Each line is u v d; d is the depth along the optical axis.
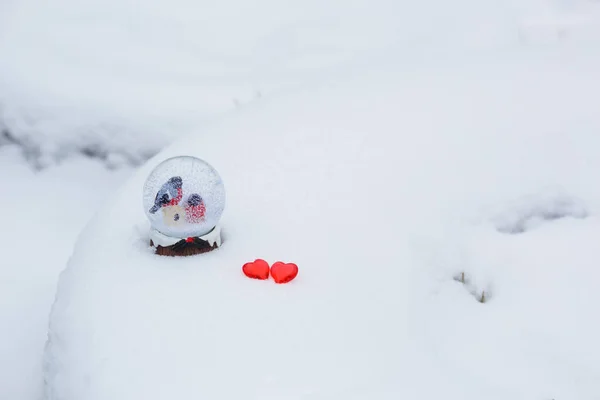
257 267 3.05
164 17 8.24
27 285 4.55
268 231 3.50
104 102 6.53
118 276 3.17
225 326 2.74
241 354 2.58
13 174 5.73
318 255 3.28
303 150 4.31
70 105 6.45
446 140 4.30
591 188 3.89
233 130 4.84
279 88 6.83
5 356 3.97
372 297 2.99
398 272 3.21
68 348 2.88
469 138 4.30
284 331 2.71
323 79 5.82
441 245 3.48
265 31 8.05
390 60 6.19
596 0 7.61
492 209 3.76
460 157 4.13
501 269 3.38
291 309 2.84
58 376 2.82
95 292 3.10
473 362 2.79
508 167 4.05
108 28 7.93
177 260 3.27
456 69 5.33
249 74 7.22
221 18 8.27
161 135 6.12
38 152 5.99
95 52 7.47
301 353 2.59
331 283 3.05
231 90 6.86
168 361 2.57
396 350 2.69
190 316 2.81
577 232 3.59
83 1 8.35
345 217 3.60
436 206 3.73
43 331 4.17
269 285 3.02
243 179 4.05
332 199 3.76
